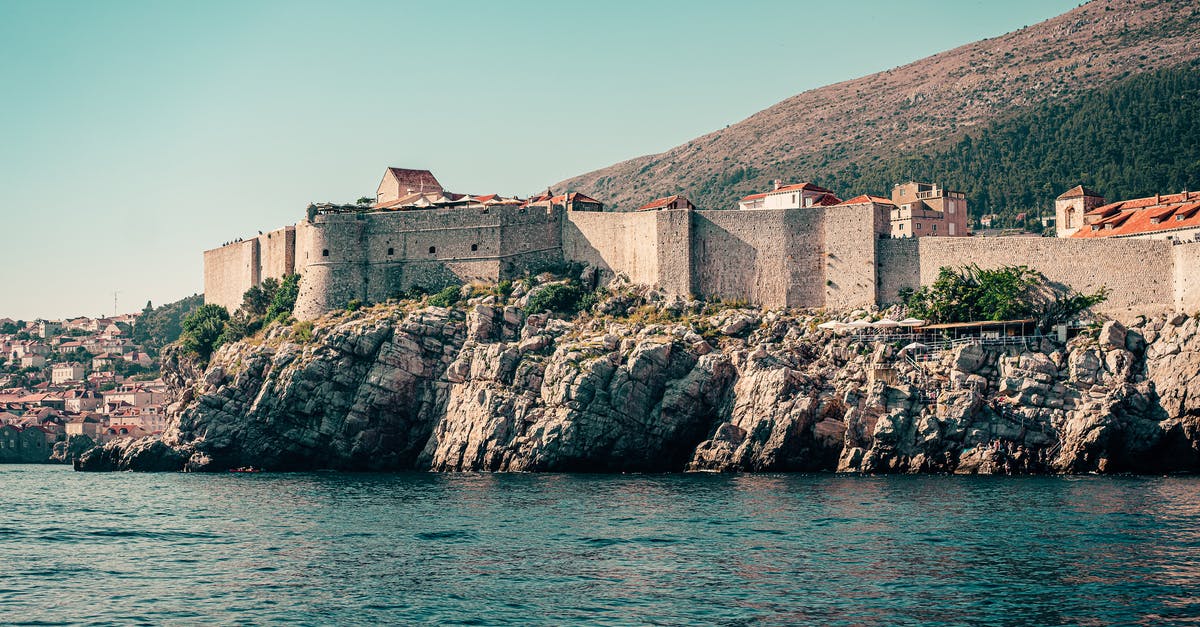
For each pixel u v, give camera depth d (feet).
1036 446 488.44
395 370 575.79
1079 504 381.40
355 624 236.43
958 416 492.95
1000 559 290.76
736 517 362.94
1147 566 280.51
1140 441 483.92
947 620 236.43
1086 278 539.29
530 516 373.81
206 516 390.01
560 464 528.22
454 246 640.99
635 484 465.06
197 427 595.06
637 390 530.27
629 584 268.00
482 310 591.78
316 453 580.71
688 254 599.16
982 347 513.45
